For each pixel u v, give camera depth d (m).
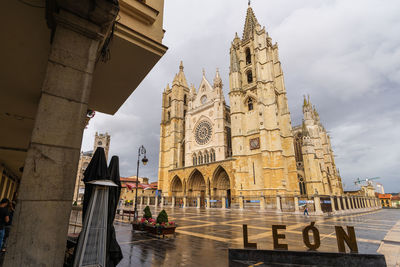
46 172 3.78
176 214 32.19
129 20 6.36
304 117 77.50
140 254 9.55
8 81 7.61
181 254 9.62
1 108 9.52
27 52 6.24
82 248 5.42
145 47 6.39
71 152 4.08
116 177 6.79
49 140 3.91
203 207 52.94
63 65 4.30
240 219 24.77
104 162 6.37
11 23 5.21
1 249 8.55
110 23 4.88
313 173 55.84
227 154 57.03
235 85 55.41
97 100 10.00
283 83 55.16
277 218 26.33
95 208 5.89
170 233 13.66
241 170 48.94
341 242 8.26
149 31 6.71
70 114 4.19
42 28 5.39
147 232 14.55
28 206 3.53
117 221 21.83
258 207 42.31
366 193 99.81
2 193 18.25
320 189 54.50
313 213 33.72
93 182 5.91
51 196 3.75
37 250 3.47
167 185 68.38
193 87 71.19
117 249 6.39
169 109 77.94
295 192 46.81
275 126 47.59
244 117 53.84
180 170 62.94
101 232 5.72
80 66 4.48
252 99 53.53
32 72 7.15
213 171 53.25
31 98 8.77
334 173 88.44
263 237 13.63
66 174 3.96
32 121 10.82
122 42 6.10
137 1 6.41
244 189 47.69
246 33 63.41
